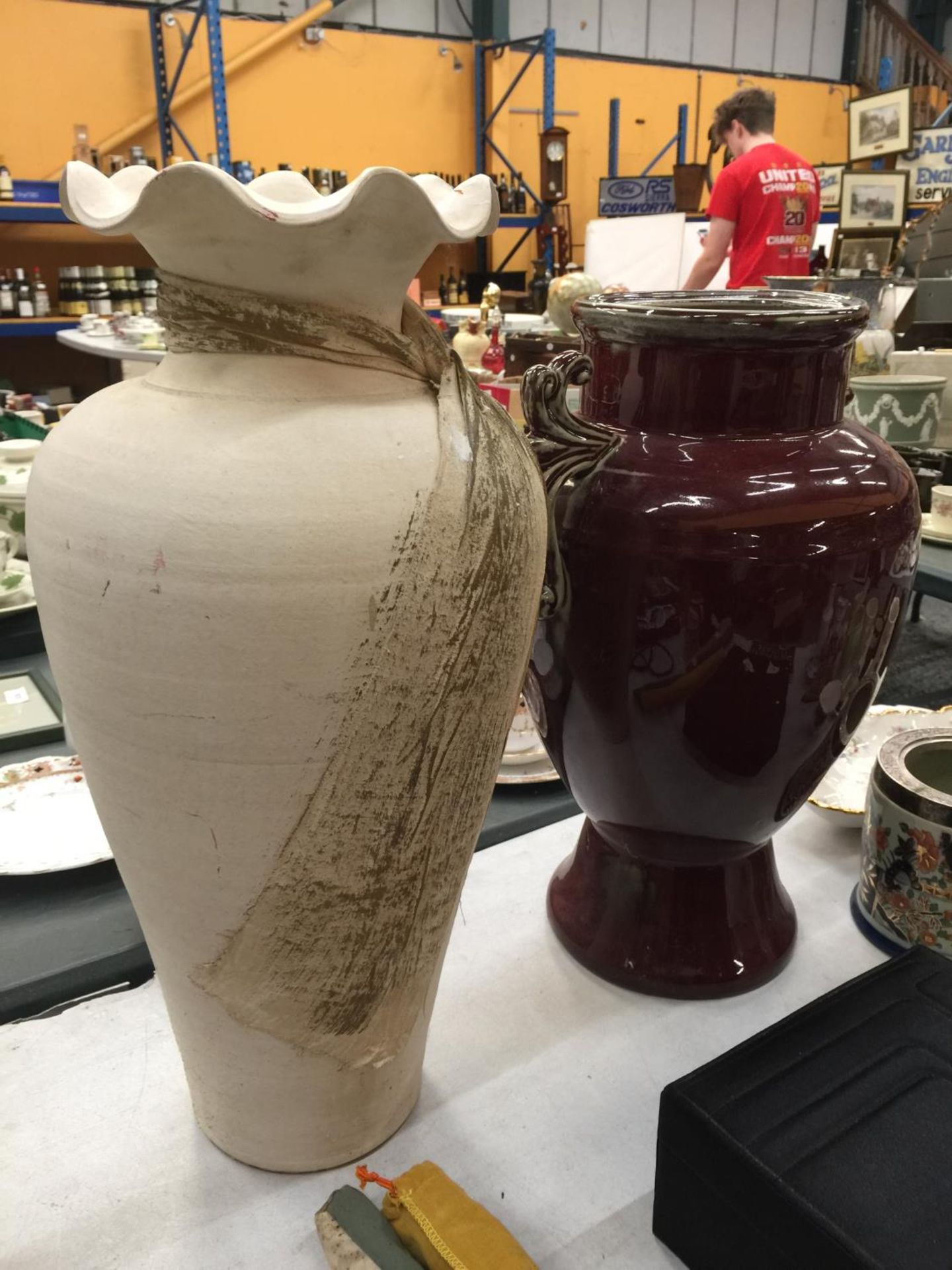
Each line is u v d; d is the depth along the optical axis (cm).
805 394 64
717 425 64
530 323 238
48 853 90
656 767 70
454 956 84
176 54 412
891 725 111
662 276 341
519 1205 63
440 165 502
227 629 45
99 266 427
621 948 80
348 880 53
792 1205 52
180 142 424
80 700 50
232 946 55
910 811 78
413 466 47
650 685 66
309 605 45
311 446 46
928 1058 62
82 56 396
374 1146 66
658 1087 71
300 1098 61
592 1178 65
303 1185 64
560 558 66
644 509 62
